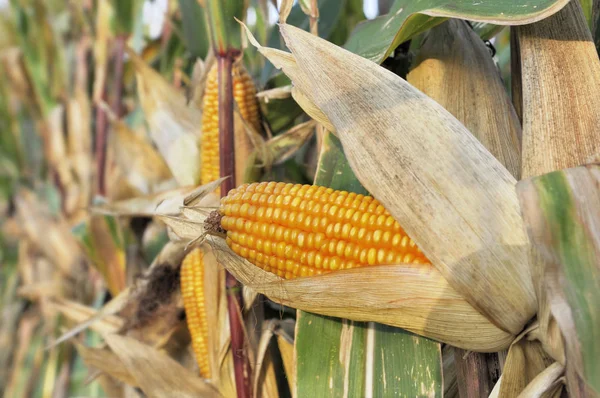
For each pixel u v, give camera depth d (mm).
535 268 328
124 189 753
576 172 327
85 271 1008
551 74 386
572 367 312
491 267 335
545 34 395
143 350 551
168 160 631
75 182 1101
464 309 346
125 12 875
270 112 575
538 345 350
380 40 448
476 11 380
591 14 450
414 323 359
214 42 502
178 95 642
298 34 390
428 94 438
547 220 316
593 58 384
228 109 499
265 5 722
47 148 1193
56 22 1186
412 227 340
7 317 1332
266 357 520
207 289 529
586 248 308
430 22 425
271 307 545
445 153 348
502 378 352
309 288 369
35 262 1207
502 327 343
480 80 433
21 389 1208
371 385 395
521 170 395
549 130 375
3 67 1283
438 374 384
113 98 979
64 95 1175
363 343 409
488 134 419
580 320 295
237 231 384
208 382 539
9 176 1374
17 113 1334
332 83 378
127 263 741
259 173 557
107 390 771
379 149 353
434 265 340
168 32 938
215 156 542
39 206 1188
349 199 364
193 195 447
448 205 339
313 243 362
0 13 1331
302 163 646
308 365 412
